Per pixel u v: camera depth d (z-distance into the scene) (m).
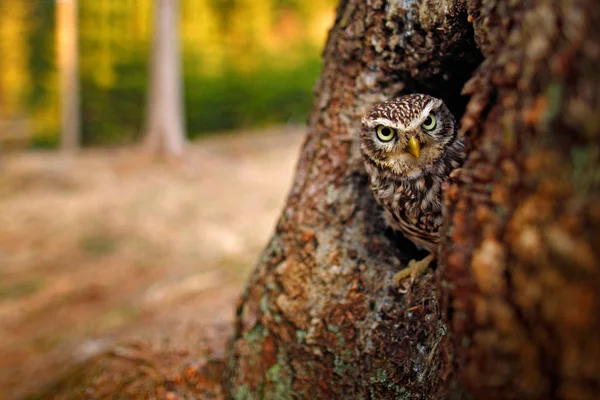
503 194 1.45
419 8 2.36
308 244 2.71
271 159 16.47
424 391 2.24
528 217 1.37
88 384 3.13
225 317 4.04
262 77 25.34
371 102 2.70
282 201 11.70
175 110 17.12
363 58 2.65
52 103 27.08
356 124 2.72
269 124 25.34
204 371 3.04
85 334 5.83
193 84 25.08
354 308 2.56
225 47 26.06
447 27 2.31
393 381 2.39
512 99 1.46
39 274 8.70
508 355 1.42
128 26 25.92
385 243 2.71
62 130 18.84
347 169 2.75
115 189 13.45
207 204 11.55
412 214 2.53
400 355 2.39
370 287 2.57
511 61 1.46
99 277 8.21
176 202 11.91
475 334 1.50
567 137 1.29
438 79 2.65
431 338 2.29
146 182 13.99
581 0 1.27
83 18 25.31
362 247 2.67
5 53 27.98
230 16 26.23
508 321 1.42
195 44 25.66
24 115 27.28
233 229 9.83
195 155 16.91
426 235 2.56
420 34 2.43
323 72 2.84
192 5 25.86
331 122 2.77
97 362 3.30
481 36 1.79
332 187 2.75
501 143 1.48
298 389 2.64
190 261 8.33
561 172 1.30
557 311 1.30
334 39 2.75
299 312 2.66
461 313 1.54
